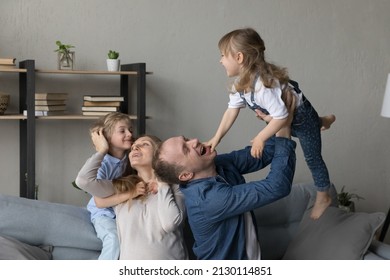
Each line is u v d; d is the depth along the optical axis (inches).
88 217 113.0
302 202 127.9
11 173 152.4
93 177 101.7
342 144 179.6
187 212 95.7
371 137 182.1
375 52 180.1
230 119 101.5
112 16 155.5
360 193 182.5
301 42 172.7
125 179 105.7
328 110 177.2
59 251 108.5
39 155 154.6
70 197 157.9
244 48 90.9
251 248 95.3
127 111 157.1
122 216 103.1
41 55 150.6
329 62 175.8
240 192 90.3
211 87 165.6
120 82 157.9
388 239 183.6
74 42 152.9
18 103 150.5
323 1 173.9
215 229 93.5
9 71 135.4
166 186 101.7
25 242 106.4
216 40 164.9
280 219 125.0
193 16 162.4
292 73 172.7
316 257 109.7
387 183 185.0
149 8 158.4
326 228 113.7
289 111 92.0
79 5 152.6
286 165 92.0
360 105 180.1
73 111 155.5
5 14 147.0
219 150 168.6
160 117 162.2
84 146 158.2
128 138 108.3
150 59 159.6
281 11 170.1
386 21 180.4
